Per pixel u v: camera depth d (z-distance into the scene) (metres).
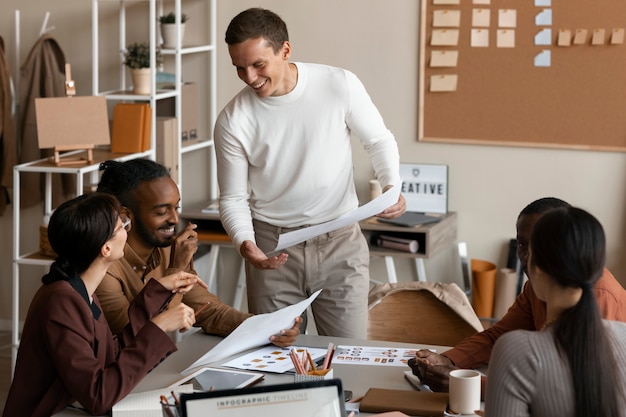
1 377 4.74
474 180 4.79
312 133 3.03
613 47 4.48
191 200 5.23
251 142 3.06
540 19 4.56
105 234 2.27
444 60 4.72
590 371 1.59
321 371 2.30
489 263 4.77
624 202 4.59
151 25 4.57
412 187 4.85
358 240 3.17
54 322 2.23
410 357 2.60
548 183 4.69
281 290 3.15
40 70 5.01
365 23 4.82
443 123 4.78
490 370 1.69
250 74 2.87
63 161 4.37
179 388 2.28
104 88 5.18
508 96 4.67
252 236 3.05
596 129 4.57
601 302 2.20
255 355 2.61
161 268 2.88
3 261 5.41
